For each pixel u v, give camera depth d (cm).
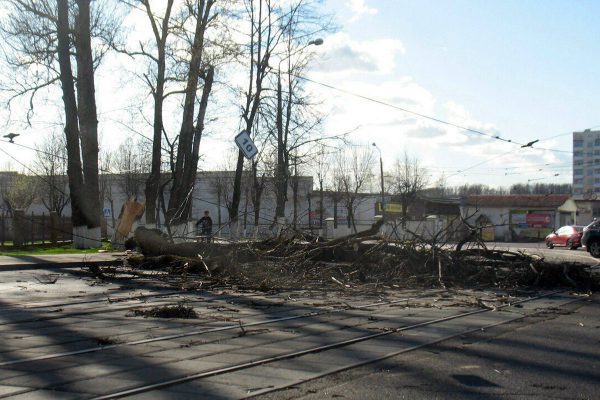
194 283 1546
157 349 790
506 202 6594
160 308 1091
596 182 11550
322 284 1605
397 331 939
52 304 1189
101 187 6031
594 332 952
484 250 1900
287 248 1819
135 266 1883
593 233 2892
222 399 577
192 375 659
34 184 5759
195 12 2803
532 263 1725
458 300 1366
